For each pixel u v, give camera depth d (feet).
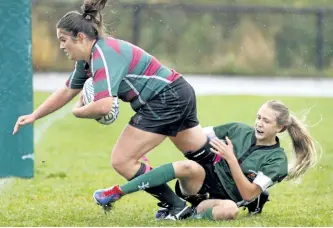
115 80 51.31
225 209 53.67
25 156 71.82
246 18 206.18
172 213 54.39
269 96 149.89
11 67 69.36
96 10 52.65
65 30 52.13
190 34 204.64
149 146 53.01
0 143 70.74
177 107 52.65
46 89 149.59
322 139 101.60
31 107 70.44
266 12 199.72
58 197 63.46
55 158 86.07
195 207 56.03
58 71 190.49
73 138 102.27
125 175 53.21
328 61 201.26
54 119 117.80
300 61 205.26
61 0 193.57
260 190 53.16
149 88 52.54
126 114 124.98
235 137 55.77
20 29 69.00
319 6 220.64
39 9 189.88
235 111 128.57
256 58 205.05
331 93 156.66
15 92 69.67
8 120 70.18
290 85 176.65
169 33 203.92
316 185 71.41
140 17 199.72
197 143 54.24
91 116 51.21
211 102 140.56
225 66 203.31
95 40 52.60
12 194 64.39
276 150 54.54
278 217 56.24
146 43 203.31
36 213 56.44
